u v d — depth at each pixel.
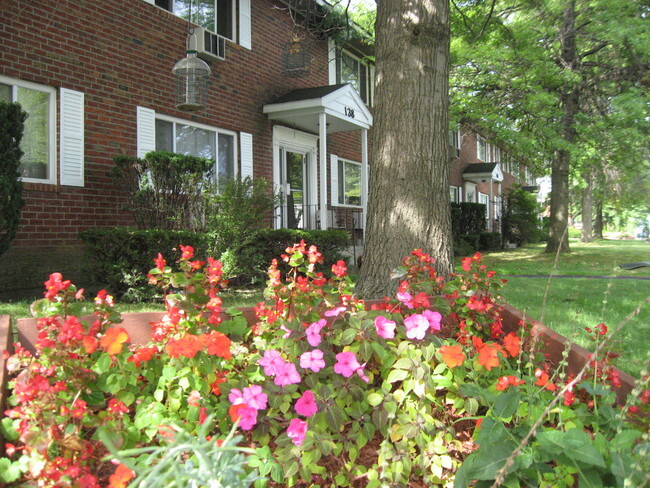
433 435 2.22
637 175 11.05
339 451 2.06
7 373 2.16
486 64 14.18
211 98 9.17
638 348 4.10
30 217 6.26
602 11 12.53
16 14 6.18
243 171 9.90
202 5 9.05
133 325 2.69
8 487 1.58
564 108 15.30
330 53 13.02
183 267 2.43
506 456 1.75
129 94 7.59
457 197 23.80
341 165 13.65
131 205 6.73
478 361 2.28
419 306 2.68
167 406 2.02
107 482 1.75
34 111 6.46
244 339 2.66
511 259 15.16
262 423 2.03
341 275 3.00
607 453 1.78
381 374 2.43
